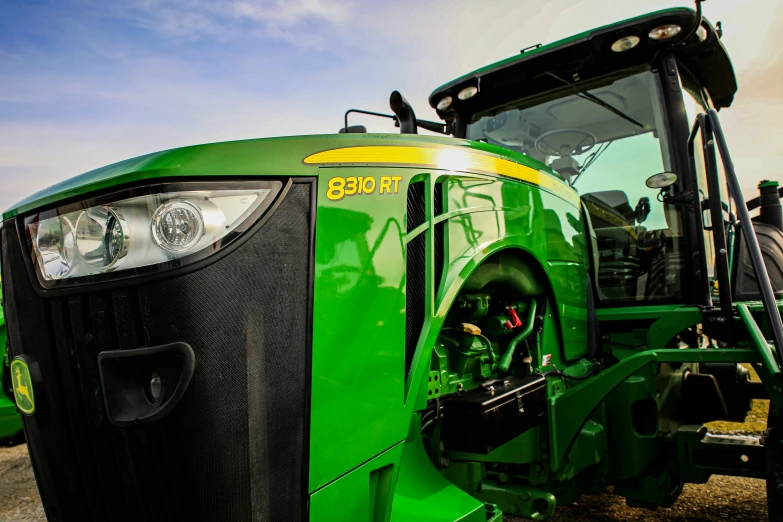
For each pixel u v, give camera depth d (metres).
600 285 2.57
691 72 2.76
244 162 1.12
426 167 1.39
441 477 1.54
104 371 1.09
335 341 1.14
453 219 1.48
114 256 1.10
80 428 1.19
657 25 2.33
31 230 1.27
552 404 1.83
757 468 2.06
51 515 1.32
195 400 1.04
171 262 1.05
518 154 1.85
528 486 1.83
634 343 2.38
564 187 2.14
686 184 2.38
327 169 1.19
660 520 2.46
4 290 1.38
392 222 1.27
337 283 1.16
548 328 1.98
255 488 1.06
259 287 1.08
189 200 1.07
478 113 3.02
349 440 1.16
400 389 1.26
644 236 2.48
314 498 1.10
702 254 2.28
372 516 1.23
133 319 1.08
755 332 1.74
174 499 1.07
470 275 1.60
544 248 1.91
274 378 1.08
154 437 1.08
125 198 1.10
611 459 2.12
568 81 2.68
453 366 1.65
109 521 1.19
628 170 2.55
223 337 1.05
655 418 2.15
